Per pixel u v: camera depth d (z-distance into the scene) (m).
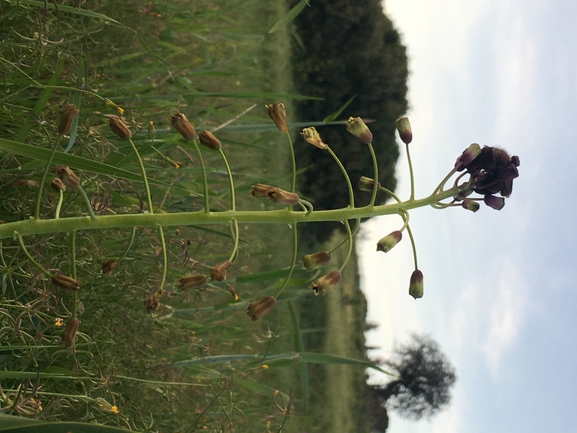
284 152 8.07
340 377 9.02
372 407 10.02
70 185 1.74
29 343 2.39
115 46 4.14
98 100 3.11
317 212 1.96
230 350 5.46
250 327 5.90
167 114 4.10
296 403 6.98
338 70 8.98
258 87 7.89
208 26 5.38
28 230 1.74
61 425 1.46
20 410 1.94
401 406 12.23
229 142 3.81
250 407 4.42
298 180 8.66
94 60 3.82
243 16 7.54
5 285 2.12
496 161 2.00
